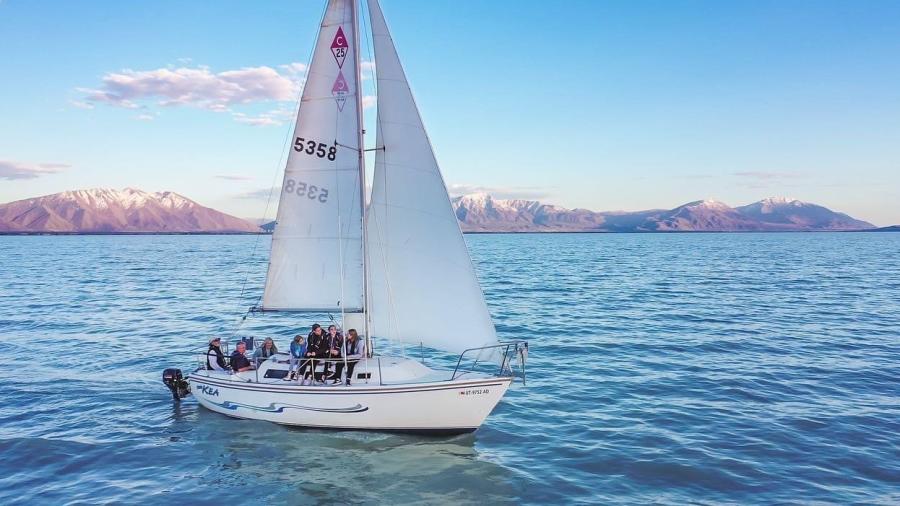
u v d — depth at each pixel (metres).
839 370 24.78
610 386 22.52
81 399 21.16
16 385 23.03
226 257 133.00
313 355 17.48
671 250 172.50
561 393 21.66
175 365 26.53
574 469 14.98
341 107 17.00
